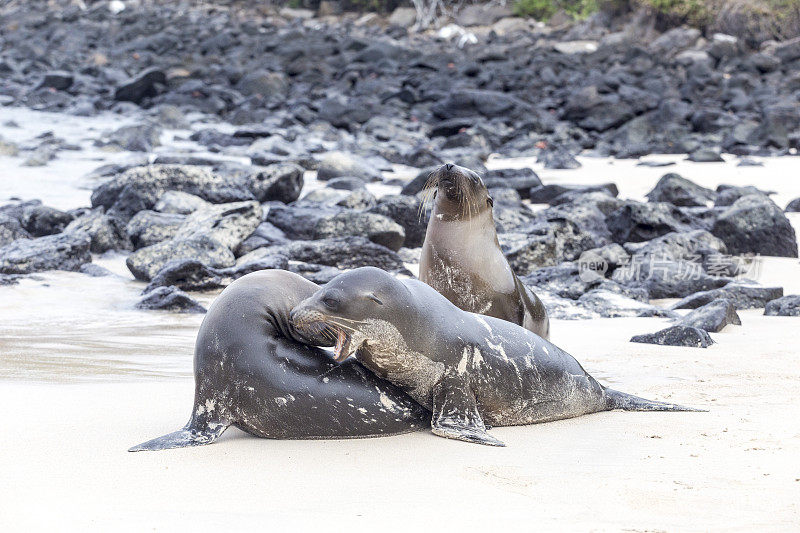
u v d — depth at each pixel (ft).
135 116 212.43
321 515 23.41
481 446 30.12
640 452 29.63
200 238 74.33
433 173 44.65
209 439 29.89
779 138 174.40
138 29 373.20
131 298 63.87
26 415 33.06
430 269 45.65
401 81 257.55
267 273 32.96
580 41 337.52
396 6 437.99
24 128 185.78
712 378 41.27
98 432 31.14
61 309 59.41
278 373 30.35
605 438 31.50
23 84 255.29
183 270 66.49
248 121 211.00
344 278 30.81
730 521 23.25
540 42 339.98
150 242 81.61
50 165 138.72
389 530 22.40
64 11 440.04
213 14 445.78
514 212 95.09
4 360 43.57
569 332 54.34
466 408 31.89
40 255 72.95
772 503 24.58
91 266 73.61
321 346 32.35
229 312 31.04
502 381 32.76
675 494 25.29
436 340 31.73
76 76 256.11
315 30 376.89
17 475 26.25
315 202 99.60
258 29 380.78
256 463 27.96
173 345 48.67
